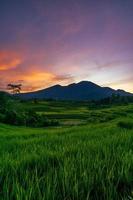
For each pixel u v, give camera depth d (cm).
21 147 1003
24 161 525
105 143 753
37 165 493
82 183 356
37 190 331
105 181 367
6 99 10331
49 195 312
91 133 1481
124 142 778
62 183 357
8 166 494
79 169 429
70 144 818
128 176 380
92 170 421
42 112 16638
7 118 8006
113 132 1508
